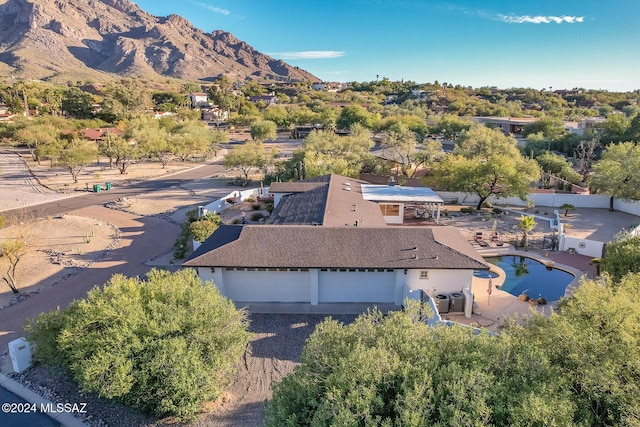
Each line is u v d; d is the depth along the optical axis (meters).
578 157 76.00
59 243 36.38
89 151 64.69
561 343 12.73
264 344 20.64
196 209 45.28
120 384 14.06
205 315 16.59
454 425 9.34
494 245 34.12
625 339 12.23
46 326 17.23
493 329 21.44
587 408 11.20
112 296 16.97
